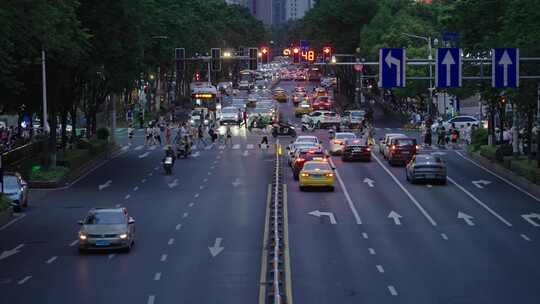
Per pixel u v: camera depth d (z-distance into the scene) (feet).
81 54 231.71
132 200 194.70
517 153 248.93
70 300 105.29
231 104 558.97
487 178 229.45
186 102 604.49
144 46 306.35
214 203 188.96
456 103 451.12
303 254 133.90
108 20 247.29
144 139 368.89
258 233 152.97
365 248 139.23
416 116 418.92
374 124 449.48
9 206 172.65
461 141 346.74
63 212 179.11
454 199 193.16
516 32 229.45
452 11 306.14
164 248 139.64
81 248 135.64
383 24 516.73
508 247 139.74
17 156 248.11
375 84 582.35
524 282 114.21
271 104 519.60
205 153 303.07
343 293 107.96
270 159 279.90
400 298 105.29
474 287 111.34
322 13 583.58
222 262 128.06
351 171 243.19
